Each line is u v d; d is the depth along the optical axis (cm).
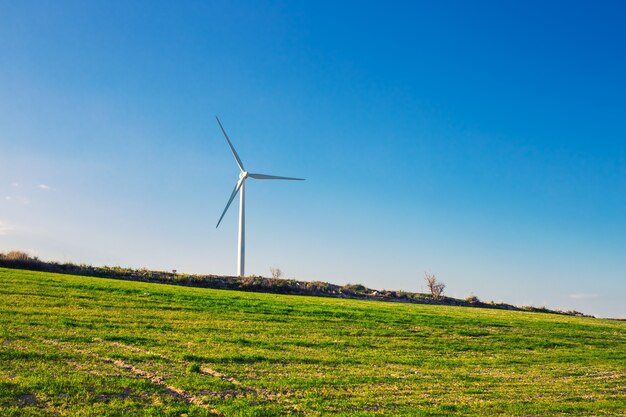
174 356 2273
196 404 1653
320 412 1697
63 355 2028
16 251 5800
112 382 1739
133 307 3559
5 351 1953
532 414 1931
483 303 8325
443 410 1858
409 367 2656
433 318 4728
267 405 1717
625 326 6144
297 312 4206
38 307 3064
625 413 2070
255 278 7169
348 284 8131
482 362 3036
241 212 8550
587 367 3209
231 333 3050
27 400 1503
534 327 4866
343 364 2547
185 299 4231
